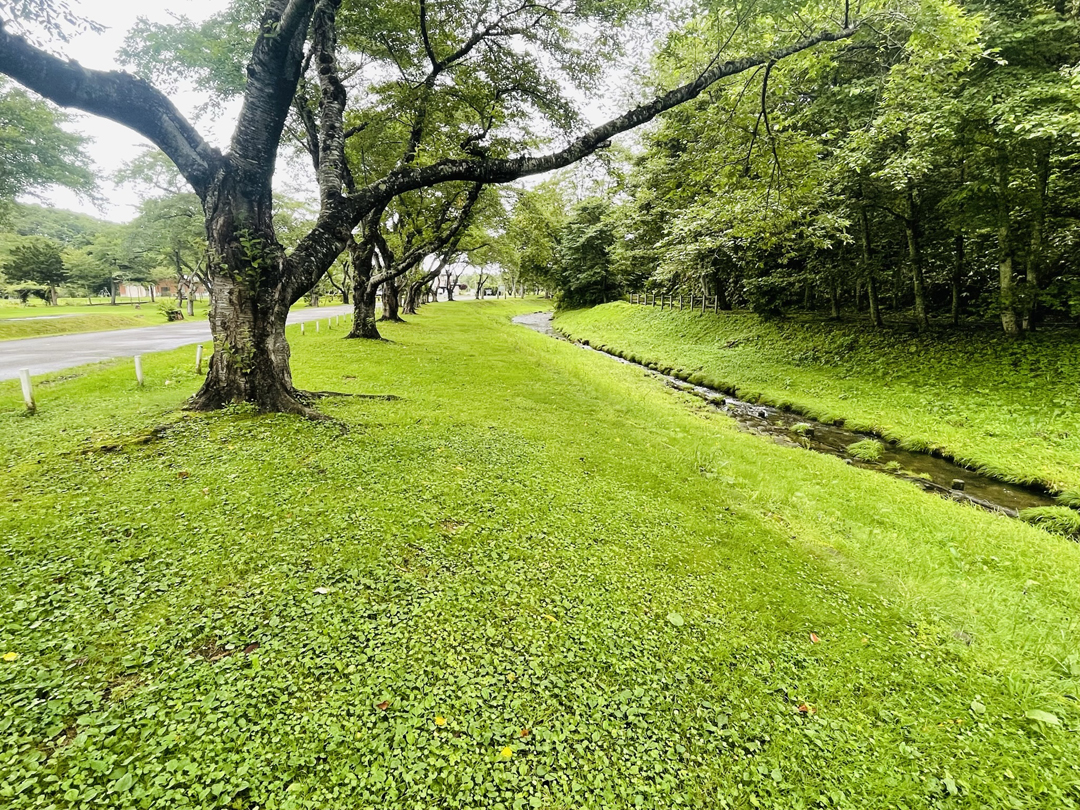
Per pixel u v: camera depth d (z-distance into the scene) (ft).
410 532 15.47
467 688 9.87
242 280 23.61
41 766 7.46
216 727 8.39
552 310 187.52
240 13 36.58
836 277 63.31
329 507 16.34
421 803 7.61
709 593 14.60
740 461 29.14
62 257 161.79
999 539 21.30
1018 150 36.58
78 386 33.06
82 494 16.03
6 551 12.75
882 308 71.92
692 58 31.55
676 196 35.68
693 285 86.84
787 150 29.68
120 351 54.08
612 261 125.39
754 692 10.99
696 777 8.80
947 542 20.86
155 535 13.98
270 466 18.84
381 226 73.36
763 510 22.06
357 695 9.36
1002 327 47.98
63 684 9.00
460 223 58.65
